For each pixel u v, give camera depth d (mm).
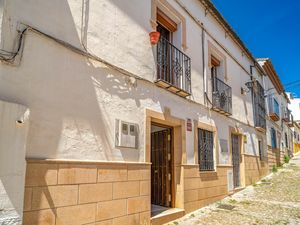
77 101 3904
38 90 3432
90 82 4148
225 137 8758
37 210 3209
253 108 12242
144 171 4906
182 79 6578
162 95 5820
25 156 3174
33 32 3463
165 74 6141
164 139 6730
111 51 4621
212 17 8789
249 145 11109
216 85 8609
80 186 3734
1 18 3123
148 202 4902
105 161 4160
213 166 7809
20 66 3266
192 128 6832
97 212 3922
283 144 20031
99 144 4133
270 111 16062
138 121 4992
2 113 2943
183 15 7078
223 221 5582
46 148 3422
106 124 4309
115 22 4797
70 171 3637
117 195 4289
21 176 2994
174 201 6207
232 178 8789
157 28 6785
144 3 5617
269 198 8117
